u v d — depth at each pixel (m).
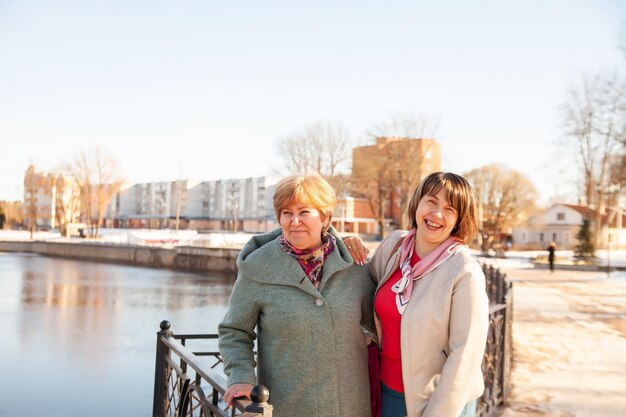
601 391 6.04
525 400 5.66
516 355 8.01
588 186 38.28
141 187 112.75
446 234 2.15
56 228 85.56
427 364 2.05
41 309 19.00
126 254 44.41
